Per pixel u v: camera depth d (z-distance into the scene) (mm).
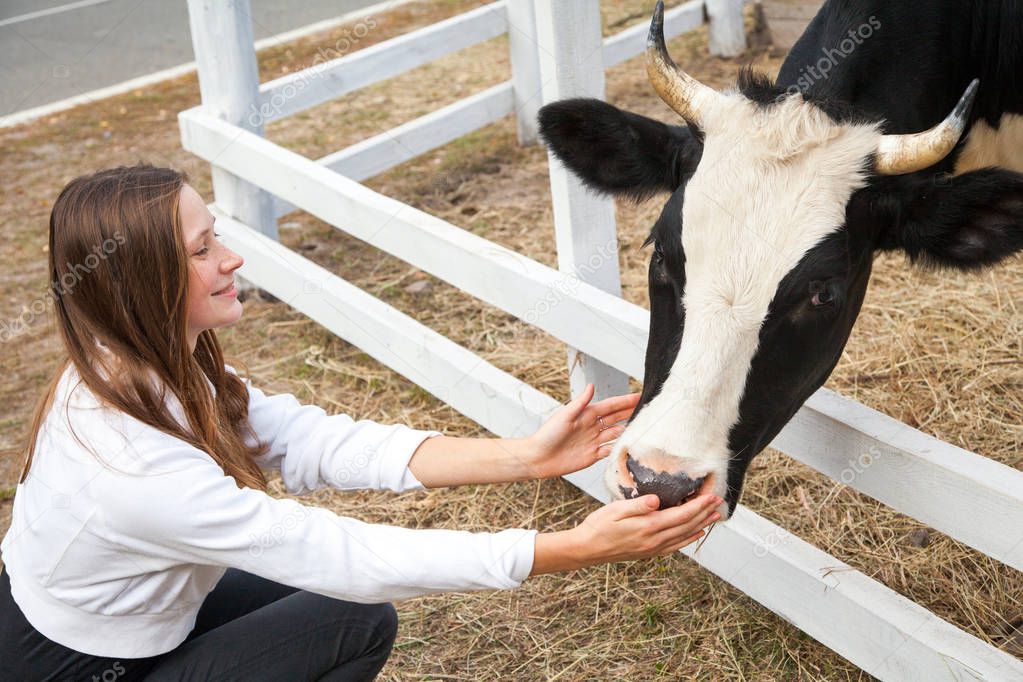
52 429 1810
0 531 3441
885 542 2965
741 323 2145
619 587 2996
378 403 3943
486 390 3443
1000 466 2146
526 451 2168
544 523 3287
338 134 6238
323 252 5035
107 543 1761
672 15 6215
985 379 3541
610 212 3094
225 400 2111
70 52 8078
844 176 2232
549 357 4020
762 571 2717
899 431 2303
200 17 4492
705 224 2211
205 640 1985
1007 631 2684
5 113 7035
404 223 3590
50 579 1786
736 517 2801
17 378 4301
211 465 1809
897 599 2477
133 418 1779
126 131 6605
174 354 1846
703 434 2107
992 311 3879
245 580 2250
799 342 2193
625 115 2572
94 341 1808
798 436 2516
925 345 3742
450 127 5406
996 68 2951
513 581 1846
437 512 3367
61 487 1759
